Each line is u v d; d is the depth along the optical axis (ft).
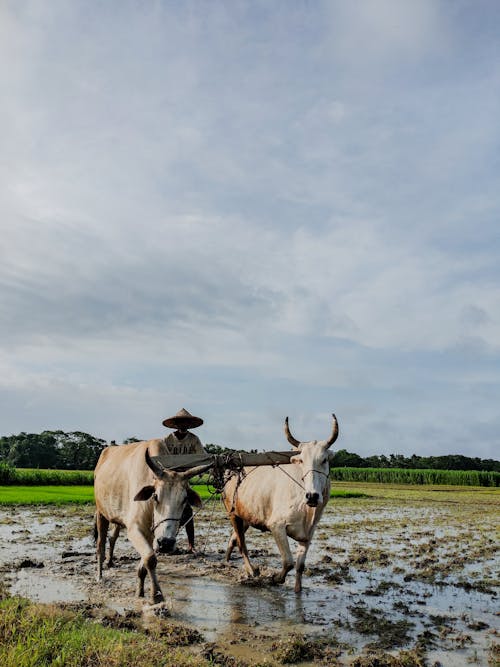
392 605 24.50
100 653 16.03
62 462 248.52
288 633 20.54
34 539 40.27
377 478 193.67
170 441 27.76
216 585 27.40
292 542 41.37
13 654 15.02
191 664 16.19
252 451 28.12
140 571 24.09
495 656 18.60
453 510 73.87
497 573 31.55
